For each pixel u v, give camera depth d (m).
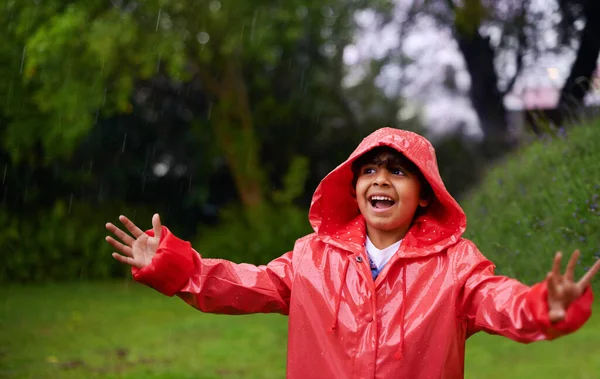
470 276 2.58
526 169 5.39
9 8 10.91
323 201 2.98
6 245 12.96
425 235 2.77
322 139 15.23
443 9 14.73
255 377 6.26
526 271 4.12
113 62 11.10
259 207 13.51
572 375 5.98
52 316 9.52
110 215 14.19
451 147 14.29
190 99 14.81
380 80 15.27
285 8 11.85
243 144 13.80
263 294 2.80
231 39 11.62
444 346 2.55
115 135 14.49
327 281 2.75
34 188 14.21
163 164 15.23
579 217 4.05
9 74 11.53
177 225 15.30
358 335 2.62
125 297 11.22
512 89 14.43
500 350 6.99
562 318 2.12
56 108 11.18
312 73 14.50
